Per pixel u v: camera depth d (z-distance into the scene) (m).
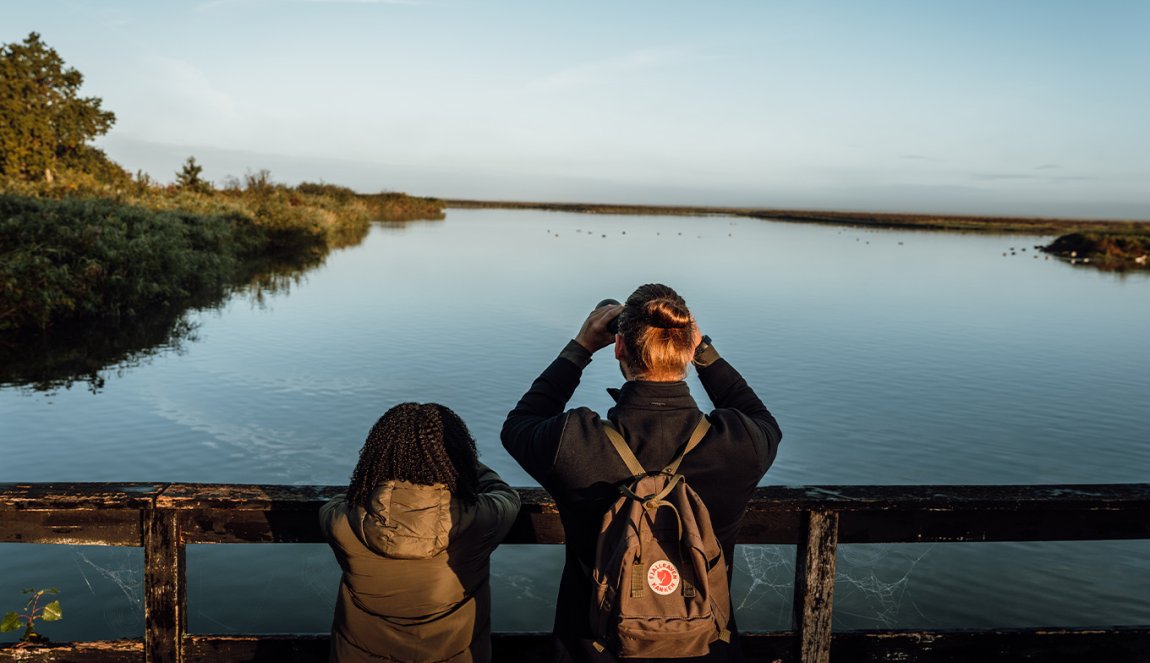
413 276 31.22
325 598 5.93
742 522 2.27
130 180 37.12
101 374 13.17
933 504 2.29
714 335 19.59
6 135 45.59
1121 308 27.95
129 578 6.03
